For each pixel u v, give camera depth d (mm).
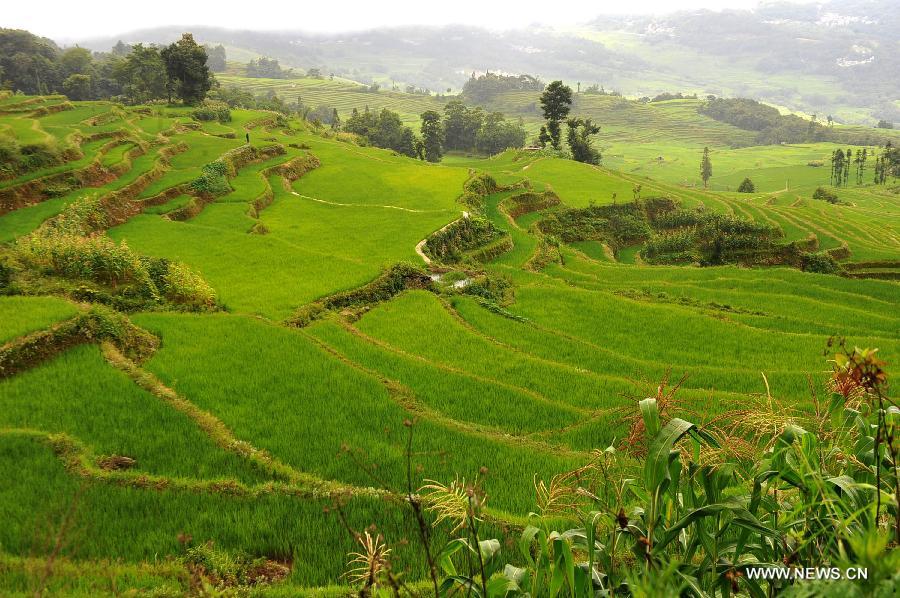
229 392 13070
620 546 5375
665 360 18875
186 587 6426
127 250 19891
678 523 4152
